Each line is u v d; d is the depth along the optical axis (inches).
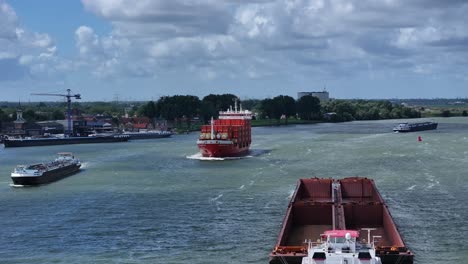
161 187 5182.1
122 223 3740.2
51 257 3009.4
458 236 3203.7
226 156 7760.8
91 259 2950.3
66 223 3791.8
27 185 5516.7
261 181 5383.9
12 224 3806.6
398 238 2682.1
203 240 3257.9
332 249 2396.7
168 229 3538.4
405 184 4945.9
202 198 4539.9
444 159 6742.1
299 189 4052.7
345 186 4212.6
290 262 2420.0
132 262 2878.9
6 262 2942.9
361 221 3405.5
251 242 3191.4
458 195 4392.2
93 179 5861.2
